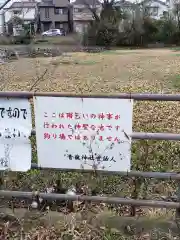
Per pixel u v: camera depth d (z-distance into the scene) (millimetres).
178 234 2789
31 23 33625
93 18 40688
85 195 2949
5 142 2842
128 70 17938
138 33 38156
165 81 13688
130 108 2596
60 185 3217
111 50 33469
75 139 2732
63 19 59938
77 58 24844
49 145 2779
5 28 35531
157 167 3902
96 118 2654
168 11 42125
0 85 13102
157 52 30062
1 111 2762
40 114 2707
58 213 3008
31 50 25156
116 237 2758
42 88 12594
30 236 2803
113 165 2758
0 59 23203
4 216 3008
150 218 2930
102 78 15312
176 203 2762
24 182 3316
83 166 2793
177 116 7293
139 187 3117
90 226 2857
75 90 12117
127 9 39406
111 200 2838
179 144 4762
